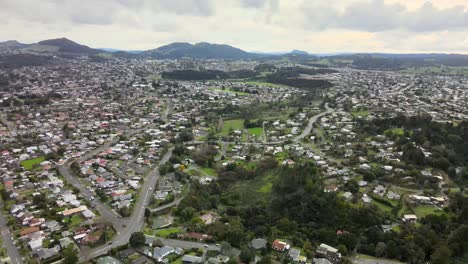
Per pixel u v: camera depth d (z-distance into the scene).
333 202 148.50
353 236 126.06
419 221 136.50
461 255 116.12
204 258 111.44
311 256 115.38
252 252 112.31
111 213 143.38
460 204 144.75
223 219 139.62
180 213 141.12
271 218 145.00
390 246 118.50
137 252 115.06
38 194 152.25
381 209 146.25
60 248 115.56
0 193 153.75
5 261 108.81
